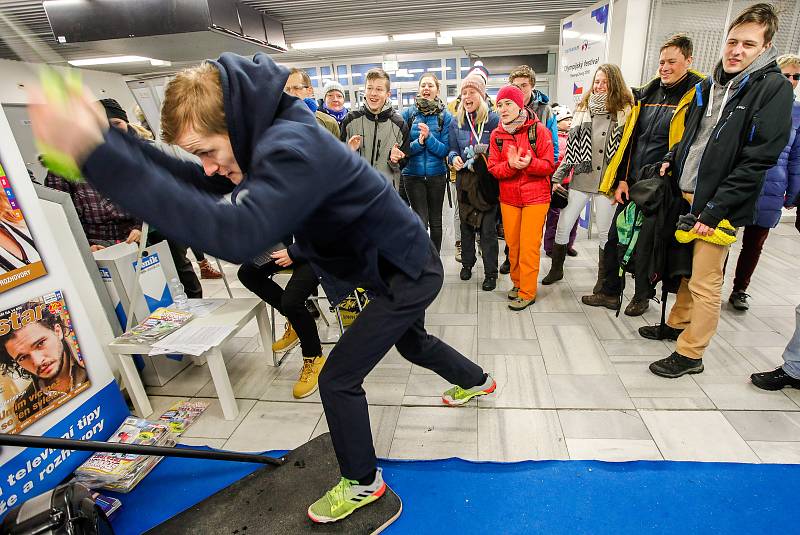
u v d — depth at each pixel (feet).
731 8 13.50
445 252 13.20
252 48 15.11
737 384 6.16
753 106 5.05
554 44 26.17
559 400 6.10
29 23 14.24
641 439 5.31
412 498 4.74
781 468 4.76
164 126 2.84
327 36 20.11
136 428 5.79
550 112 9.46
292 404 6.49
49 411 5.14
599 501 4.55
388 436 5.65
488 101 11.64
